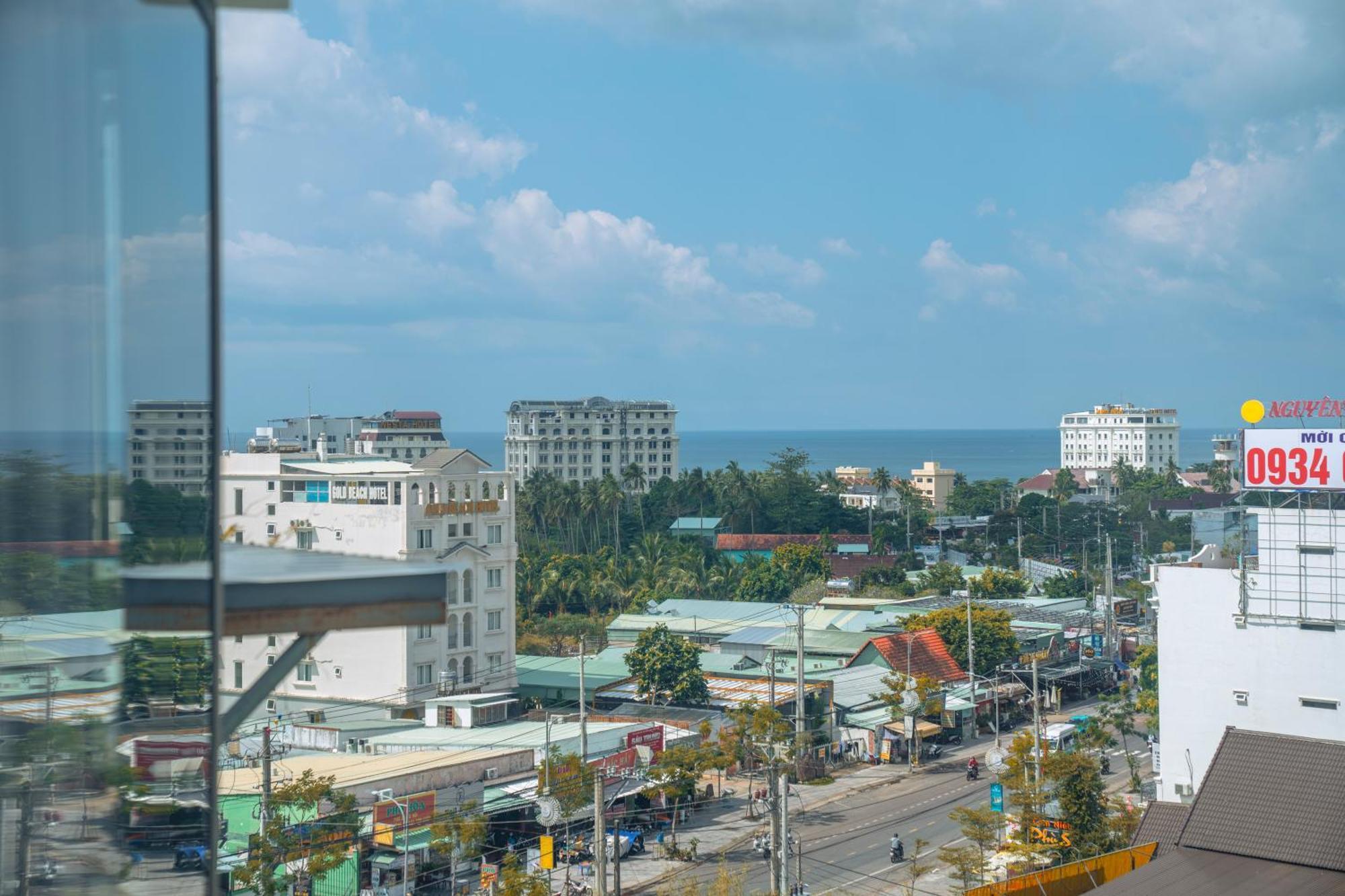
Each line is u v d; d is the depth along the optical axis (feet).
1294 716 150.30
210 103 12.50
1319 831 101.45
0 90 12.57
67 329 12.65
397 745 198.29
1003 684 275.59
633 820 183.01
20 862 12.78
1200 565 165.17
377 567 15.89
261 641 204.33
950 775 221.25
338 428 647.97
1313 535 149.38
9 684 12.83
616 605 382.42
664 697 247.09
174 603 12.47
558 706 265.13
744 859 169.68
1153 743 206.59
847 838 181.68
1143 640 328.29
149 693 12.57
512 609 272.51
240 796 148.66
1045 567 477.36
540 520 508.53
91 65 12.59
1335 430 147.74
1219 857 101.65
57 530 12.64
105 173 12.31
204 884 12.53
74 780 12.75
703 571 419.74
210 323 12.51
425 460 267.80
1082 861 120.26
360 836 143.54
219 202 12.54
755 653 296.30
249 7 14.53
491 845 166.30
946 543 565.94
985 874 146.61
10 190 12.51
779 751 203.00
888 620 325.42
